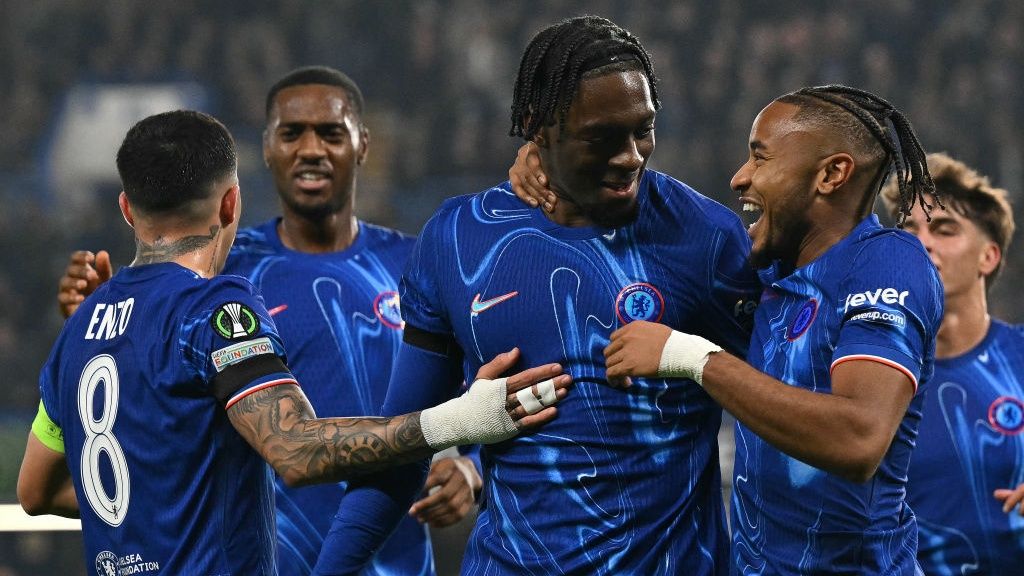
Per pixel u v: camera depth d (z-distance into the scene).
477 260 10.02
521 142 48.09
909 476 12.96
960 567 12.90
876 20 54.72
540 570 9.73
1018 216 46.84
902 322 8.57
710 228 9.91
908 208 9.65
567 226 9.95
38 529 14.12
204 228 9.55
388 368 13.55
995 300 42.44
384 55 52.94
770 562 9.38
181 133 9.53
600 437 9.70
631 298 9.74
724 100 51.09
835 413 8.24
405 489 10.42
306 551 12.80
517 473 9.87
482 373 9.75
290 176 13.62
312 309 13.44
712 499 10.06
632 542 9.64
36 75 50.09
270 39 51.84
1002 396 13.03
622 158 9.21
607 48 9.16
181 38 51.97
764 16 55.00
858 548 9.05
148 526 9.01
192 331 8.90
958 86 51.81
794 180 9.23
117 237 43.59
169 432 8.92
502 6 54.72
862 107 9.42
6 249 42.38
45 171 47.28
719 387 8.67
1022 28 53.62
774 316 9.50
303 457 8.83
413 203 44.25
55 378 9.67
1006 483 12.88
